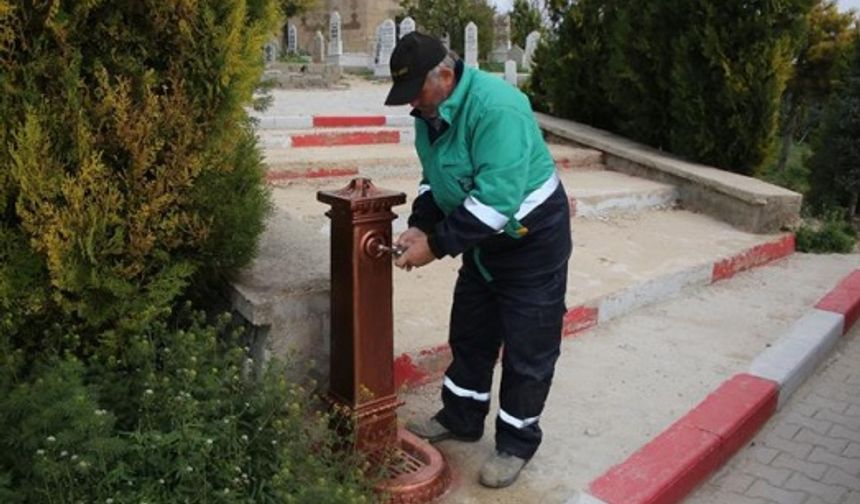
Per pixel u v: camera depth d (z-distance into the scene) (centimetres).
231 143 306
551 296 290
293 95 1313
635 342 459
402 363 373
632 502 295
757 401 383
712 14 727
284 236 397
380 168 651
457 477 309
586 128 893
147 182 281
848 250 693
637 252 584
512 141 256
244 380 291
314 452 279
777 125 762
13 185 260
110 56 272
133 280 292
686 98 761
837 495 336
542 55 973
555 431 351
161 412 261
